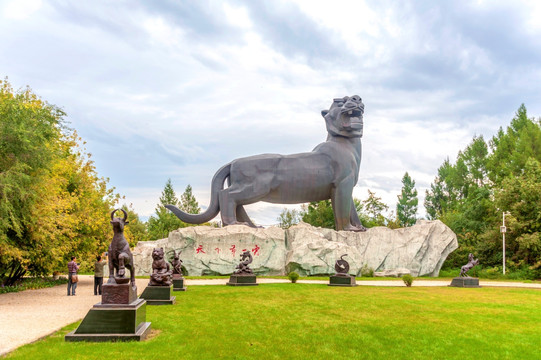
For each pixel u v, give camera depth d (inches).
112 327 328.2
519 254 1268.5
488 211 1536.7
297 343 345.7
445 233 1207.6
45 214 682.2
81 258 941.2
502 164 1700.3
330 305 528.7
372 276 1090.7
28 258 724.0
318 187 1189.7
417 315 471.2
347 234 1158.3
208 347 323.6
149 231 2069.4
